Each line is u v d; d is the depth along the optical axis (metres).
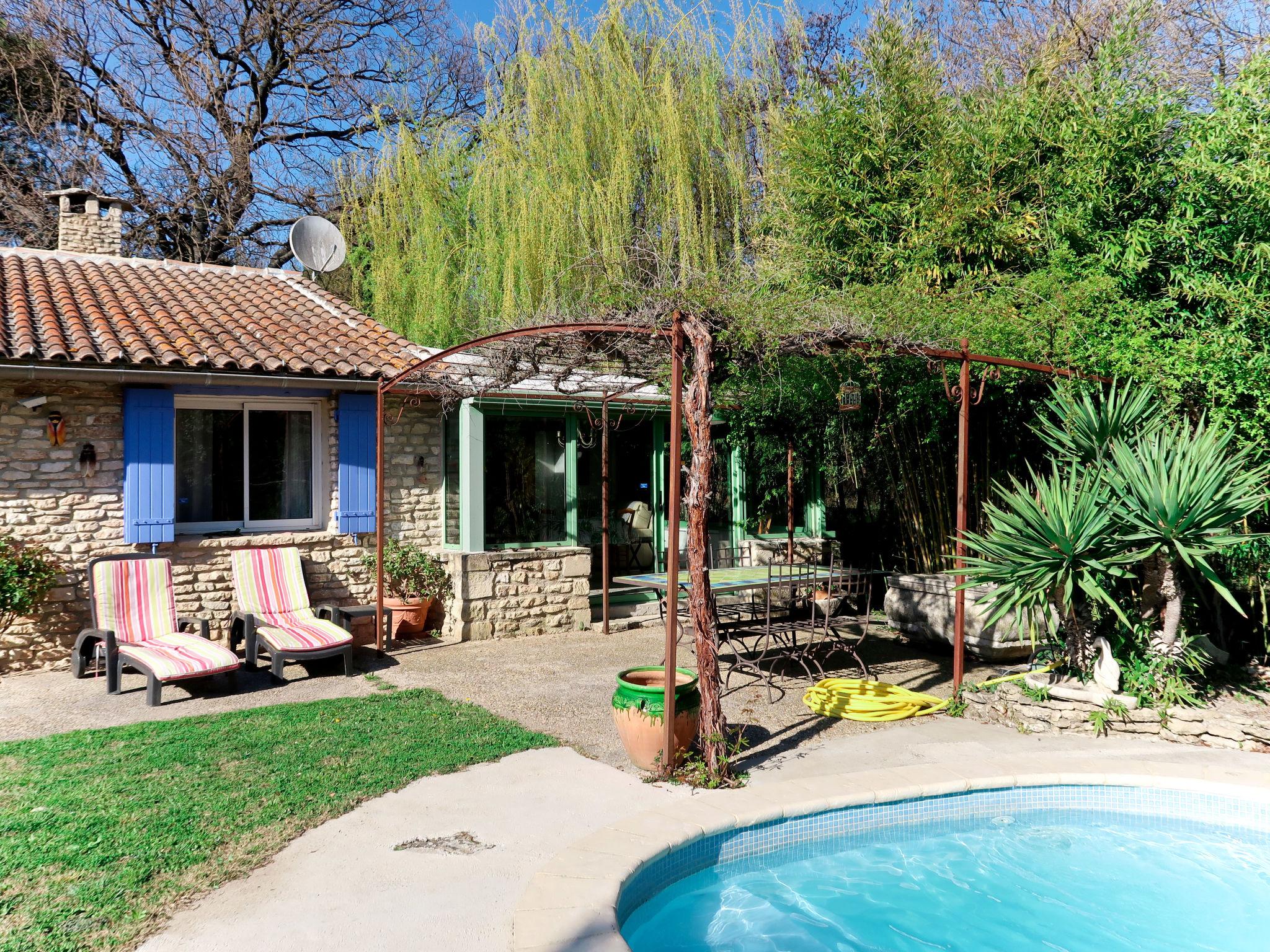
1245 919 4.56
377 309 15.13
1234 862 5.21
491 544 10.73
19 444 8.66
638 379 10.43
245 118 22.75
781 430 11.98
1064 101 10.10
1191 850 5.37
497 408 10.59
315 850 4.61
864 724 7.11
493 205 13.85
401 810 5.17
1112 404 7.60
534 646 10.05
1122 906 4.71
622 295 7.15
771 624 9.62
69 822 4.89
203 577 9.52
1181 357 8.05
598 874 4.20
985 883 4.95
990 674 8.43
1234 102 8.06
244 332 10.42
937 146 10.62
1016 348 8.36
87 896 4.05
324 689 8.12
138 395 9.06
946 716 7.34
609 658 9.45
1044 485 6.99
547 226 13.16
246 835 4.77
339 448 10.25
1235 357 7.77
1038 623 8.71
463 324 13.88
